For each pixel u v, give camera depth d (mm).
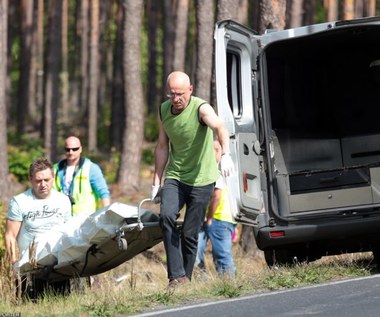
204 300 16484
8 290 19094
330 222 20844
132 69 52719
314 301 15484
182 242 18797
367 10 72375
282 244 20969
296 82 23344
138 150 52906
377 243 21609
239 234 31609
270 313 14438
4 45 43156
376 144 23281
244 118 20797
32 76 99000
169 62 82188
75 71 110875
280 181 21219
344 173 21281
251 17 87875
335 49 23266
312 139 23094
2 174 42344
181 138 18375
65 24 101938
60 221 19656
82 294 18656
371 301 15133
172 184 18594
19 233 19750
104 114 94375
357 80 23594
